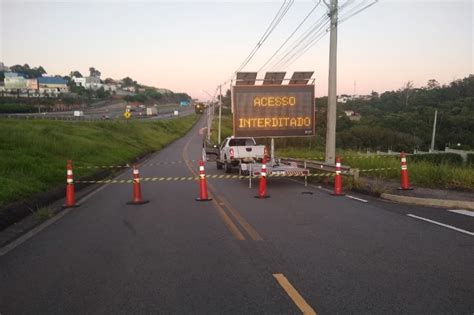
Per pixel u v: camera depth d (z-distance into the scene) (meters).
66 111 100.62
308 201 11.02
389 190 11.52
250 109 16.88
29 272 5.55
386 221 8.27
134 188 11.30
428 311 4.08
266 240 6.97
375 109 115.12
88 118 68.31
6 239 7.46
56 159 18.22
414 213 9.00
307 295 4.55
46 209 9.85
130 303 4.45
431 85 122.25
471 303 4.26
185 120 110.88
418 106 100.38
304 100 17.17
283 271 5.37
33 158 16.41
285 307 4.25
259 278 5.13
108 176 18.73
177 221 8.70
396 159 18.27
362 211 9.42
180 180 16.77
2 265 5.89
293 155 25.20
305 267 5.52
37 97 120.50
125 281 5.12
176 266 5.67
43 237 7.57
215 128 84.00
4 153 15.94
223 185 14.88
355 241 6.78
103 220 9.03
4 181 11.02
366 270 5.34
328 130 16.23
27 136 20.89
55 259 6.14
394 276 5.09
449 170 12.64
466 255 5.89
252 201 11.15
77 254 6.38
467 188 11.45
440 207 9.63
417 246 6.40
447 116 78.25
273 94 16.97
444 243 6.54
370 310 4.13
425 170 13.07
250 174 14.07
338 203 10.62
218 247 6.60
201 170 11.56
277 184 15.05
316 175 15.39
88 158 21.50
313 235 7.25
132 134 48.44
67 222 8.91
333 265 5.57
